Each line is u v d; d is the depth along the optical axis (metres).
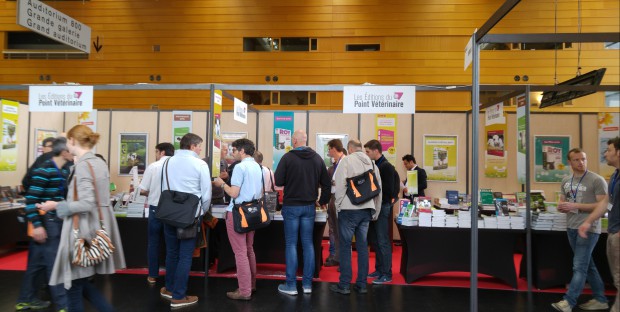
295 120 7.05
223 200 5.14
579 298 4.08
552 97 5.90
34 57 10.80
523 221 4.34
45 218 3.00
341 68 10.22
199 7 10.47
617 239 2.54
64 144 3.12
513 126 6.52
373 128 6.95
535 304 3.85
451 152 6.70
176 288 3.61
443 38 10.02
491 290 4.29
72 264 2.52
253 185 3.78
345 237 4.04
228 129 7.12
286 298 3.92
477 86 2.99
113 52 10.61
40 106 4.58
